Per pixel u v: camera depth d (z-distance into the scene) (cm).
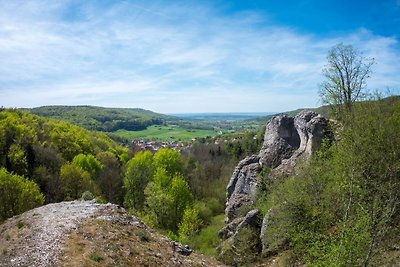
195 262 2217
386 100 2662
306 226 2448
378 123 2236
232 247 3250
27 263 1789
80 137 8288
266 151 4569
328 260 1656
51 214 2486
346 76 3334
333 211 2356
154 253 2106
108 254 1906
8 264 1820
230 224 3891
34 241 2033
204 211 6081
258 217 3350
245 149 8756
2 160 5641
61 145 7475
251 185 4300
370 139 2117
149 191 5259
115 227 2278
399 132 2142
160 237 2427
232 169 7906
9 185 3872
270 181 3916
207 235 4331
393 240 1839
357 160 2061
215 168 8331
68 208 2636
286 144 4419
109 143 10300
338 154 2338
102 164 7412
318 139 3594
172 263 2062
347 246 1595
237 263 3042
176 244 2408
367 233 1590
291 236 2552
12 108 8188
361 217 1681
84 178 5781
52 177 5816
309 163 2917
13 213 3859
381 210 1780
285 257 2619
